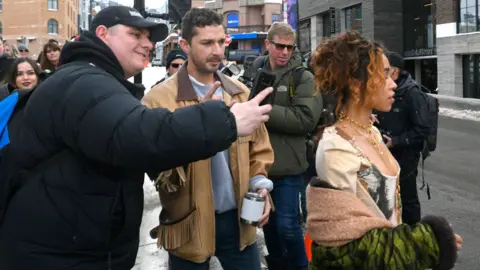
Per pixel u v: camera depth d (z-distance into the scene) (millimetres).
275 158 3539
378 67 1835
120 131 1509
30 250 1649
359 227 1646
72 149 1641
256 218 2492
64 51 1798
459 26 22328
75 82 1607
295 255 3615
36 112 1633
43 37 62375
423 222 1680
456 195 6527
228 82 2828
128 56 1898
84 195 1649
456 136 11750
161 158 1520
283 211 3570
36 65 4715
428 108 4000
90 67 1707
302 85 3576
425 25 26656
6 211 1688
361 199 1753
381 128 4004
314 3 34219
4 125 1690
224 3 61031
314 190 1808
